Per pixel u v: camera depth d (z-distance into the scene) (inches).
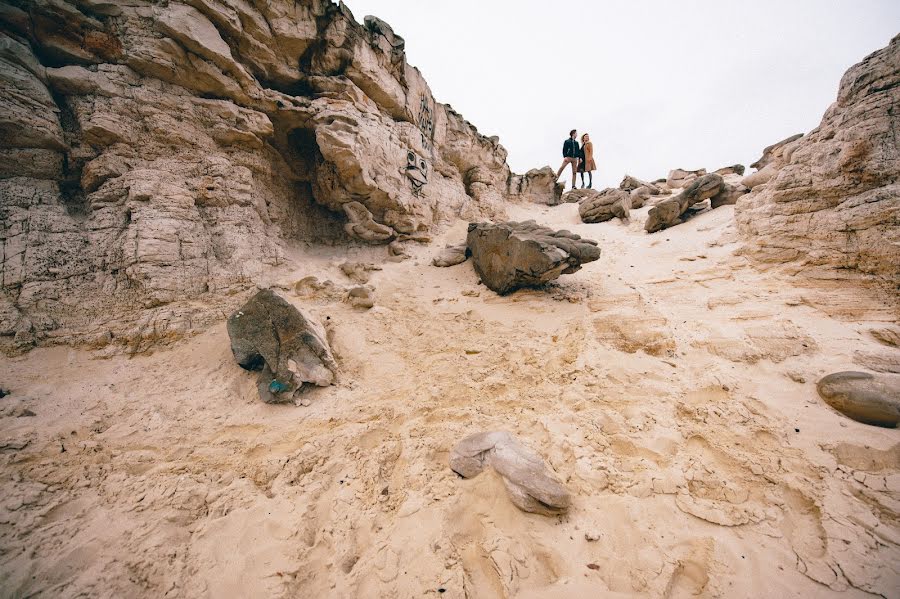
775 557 99.4
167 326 198.5
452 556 107.0
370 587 99.5
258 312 194.5
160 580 98.8
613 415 161.5
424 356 229.9
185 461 140.3
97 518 112.4
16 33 201.0
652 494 122.7
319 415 174.7
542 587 98.0
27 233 192.9
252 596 96.8
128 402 162.9
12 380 158.2
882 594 86.7
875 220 193.3
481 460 135.9
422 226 402.9
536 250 270.8
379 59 349.1
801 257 227.3
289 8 277.0
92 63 222.1
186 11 226.8
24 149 204.5
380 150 328.2
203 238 236.7
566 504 116.2
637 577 98.0
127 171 225.3
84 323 189.6
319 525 120.0
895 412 126.1
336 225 373.7
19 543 101.3
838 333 177.9
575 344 223.1
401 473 141.4
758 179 348.5
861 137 202.4
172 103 239.1
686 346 201.3
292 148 331.3
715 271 267.3
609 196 476.4
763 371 169.8
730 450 135.0
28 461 127.5
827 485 115.3
